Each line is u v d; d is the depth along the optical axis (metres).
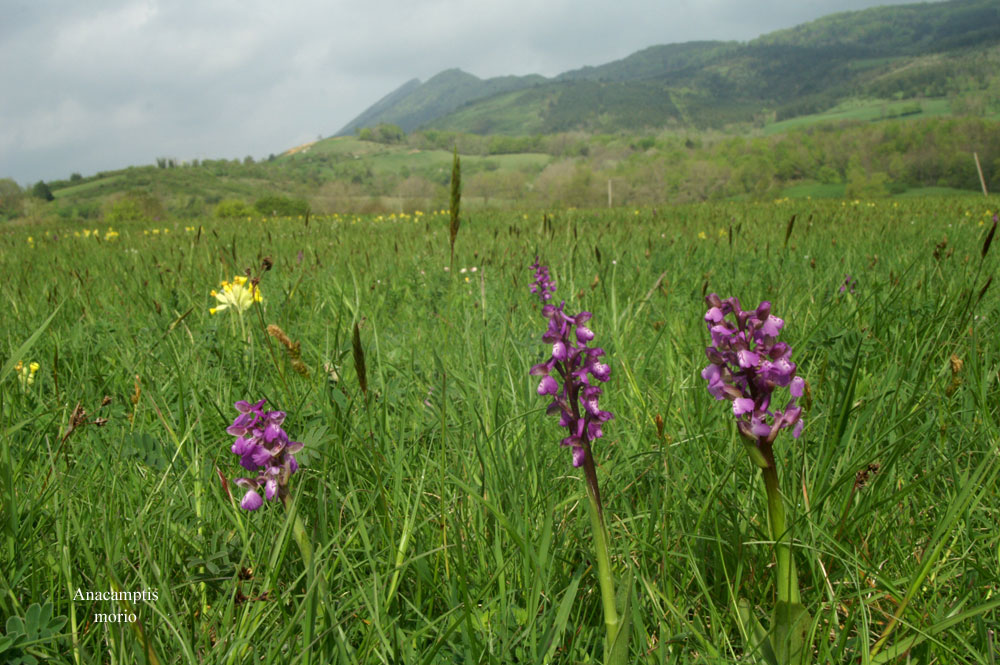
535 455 2.56
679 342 4.05
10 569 1.92
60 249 11.57
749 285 5.51
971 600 1.96
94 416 3.07
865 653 1.65
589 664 1.68
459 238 11.20
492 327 4.57
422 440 2.99
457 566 1.95
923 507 2.41
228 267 7.02
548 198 127.75
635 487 2.60
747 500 2.35
